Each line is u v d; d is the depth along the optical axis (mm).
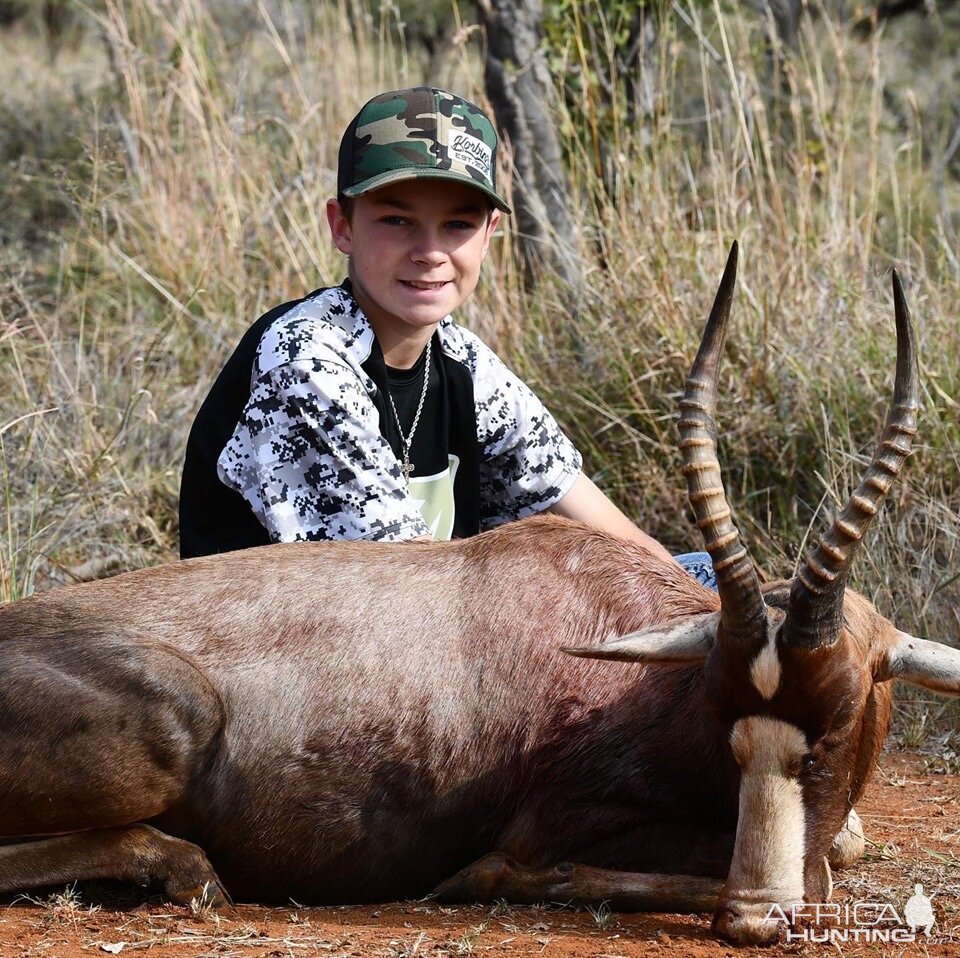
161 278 11469
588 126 11039
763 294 9500
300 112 12664
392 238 5664
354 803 4953
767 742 4414
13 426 9055
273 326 5703
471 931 4590
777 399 9031
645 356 9320
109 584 5160
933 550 7977
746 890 4430
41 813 4777
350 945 4461
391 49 12469
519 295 10336
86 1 20781
